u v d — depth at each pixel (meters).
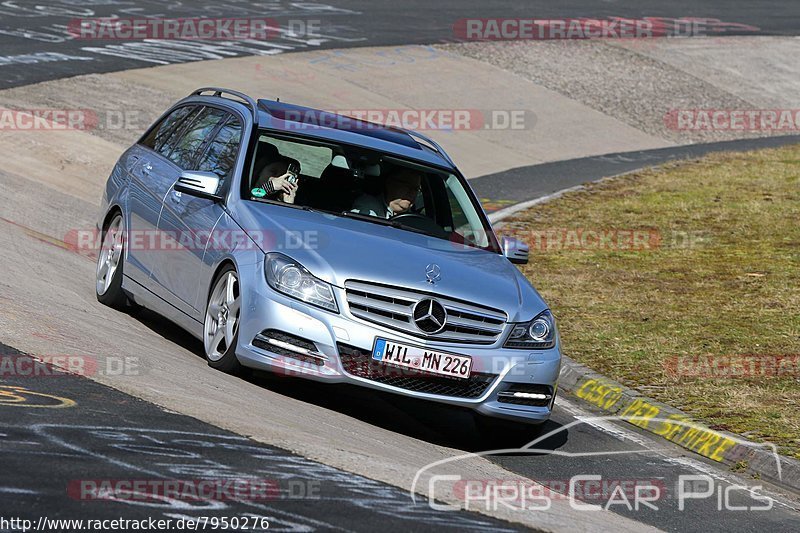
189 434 15.54
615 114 68.44
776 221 45.91
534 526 14.75
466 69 71.06
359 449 17.23
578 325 31.45
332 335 19.25
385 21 83.62
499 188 50.81
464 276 20.61
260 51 68.81
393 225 22.48
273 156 22.80
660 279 36.97
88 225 35.25
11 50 60.41
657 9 103.19
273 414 18.17
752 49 89.00
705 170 56.50
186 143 25.14
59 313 22.20
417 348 19.42
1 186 37.16
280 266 19.75
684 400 25.45
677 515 18.20
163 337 23.55
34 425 14.66
